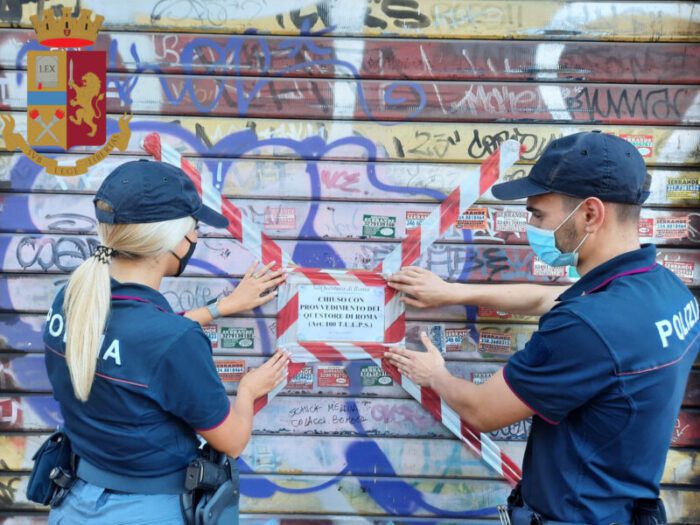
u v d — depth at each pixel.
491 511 2.86
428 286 2.68
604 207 1.88
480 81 2.75
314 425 2.84
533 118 2.76
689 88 2.75
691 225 2.79
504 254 2.80
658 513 1.86
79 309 1.78
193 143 2.75
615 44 2.73
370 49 2.73
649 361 1.75
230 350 2.81
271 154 2.76
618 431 1.78
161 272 1.98
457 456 2.85
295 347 2.76
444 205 2.76
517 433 2.84
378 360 2.79
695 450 2.82
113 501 1.85
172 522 1.89
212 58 2.73
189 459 1.95
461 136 2.77
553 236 1.97
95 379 1.79
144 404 1.80
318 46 2.73
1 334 2.80
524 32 2.72
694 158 2.76
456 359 2.84
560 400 1.79
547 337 1.81
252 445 2.83
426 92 2.75
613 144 1.87
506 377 1.92
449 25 2.72
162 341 1.79
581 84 2.75
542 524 1.89
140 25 2.72
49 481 1.99
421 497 2.86
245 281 2.71
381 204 2.79
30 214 2.78
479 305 2.68
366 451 2.85
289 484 2.85
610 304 1.79
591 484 1.83
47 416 2.82
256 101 2.75
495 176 2.73
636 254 1.90
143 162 1.92
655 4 2.71
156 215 1.84
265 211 2.78
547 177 1.93
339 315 2.76
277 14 2.71
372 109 2.75
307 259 2.79
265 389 2.61
